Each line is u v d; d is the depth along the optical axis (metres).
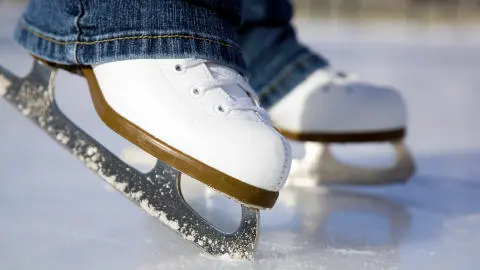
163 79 0.91
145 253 0.91
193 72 0.92
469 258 0.92
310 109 1.36
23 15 1.06
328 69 1.42
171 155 0.88
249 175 0.85
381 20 14.72
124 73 0.92
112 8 0.93
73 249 0.93
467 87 4.07
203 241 0.89
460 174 1.55
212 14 0.96
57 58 0.97
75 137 0.97
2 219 1.08
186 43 0.93
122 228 1.04
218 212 1.16
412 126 2.46
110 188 1.32
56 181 1.38
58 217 1.09
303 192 1.35
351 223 1.11
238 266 0.87
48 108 0.99
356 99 1.35
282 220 1.12
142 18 0.93
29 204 1.18
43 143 1.87
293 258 0.91
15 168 1.51
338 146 1.91
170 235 1.00
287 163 0.88
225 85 0.93
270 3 1.39
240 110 0.90
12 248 0.93
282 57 1.39
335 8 16.88
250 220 0.88
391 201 1.28
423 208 1.22
